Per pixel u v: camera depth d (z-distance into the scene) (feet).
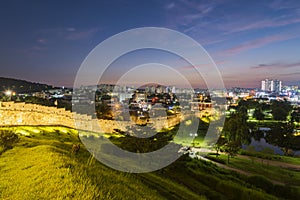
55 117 212.64
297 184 147.02
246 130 302.25
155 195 54.85
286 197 123.13
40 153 66.74
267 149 264.72
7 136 89.51
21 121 193.06
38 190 40.50
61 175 44.98
